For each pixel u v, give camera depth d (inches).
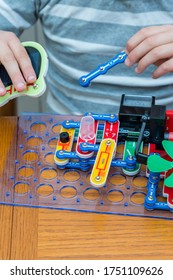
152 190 24.0
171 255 21.6
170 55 29.3
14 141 27.7
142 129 26.5
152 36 29.6
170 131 26.4
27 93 27.8
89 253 21.7
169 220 23.2
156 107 26.1
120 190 24.8
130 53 29.5
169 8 33.4
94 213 23.5
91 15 34.3
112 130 27.2
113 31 34.8
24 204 23.9
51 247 21.9
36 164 26.3
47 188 24.9
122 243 22.1
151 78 35.6
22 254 21.7
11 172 25.8
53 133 28.3
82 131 26.8
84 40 35.6
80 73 36.6
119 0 33.3
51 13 35.5
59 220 23.1
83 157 25.6
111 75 35.8
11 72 28.4
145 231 22.6
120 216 23.4
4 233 22.5
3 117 29.4
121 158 26.4
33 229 22.7
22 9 35.9
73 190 24.8
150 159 24.4
